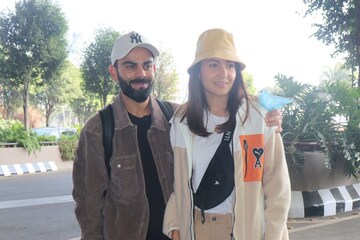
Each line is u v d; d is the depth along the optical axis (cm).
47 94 3906
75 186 265
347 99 670
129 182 252
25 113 2283
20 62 2211
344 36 1326
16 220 709
